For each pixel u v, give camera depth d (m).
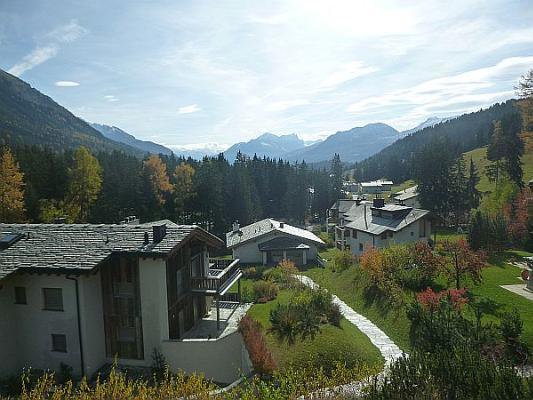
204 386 11.30
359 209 61.38
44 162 61.41
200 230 23.78
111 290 20.75
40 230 23.42
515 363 14.50
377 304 25.42
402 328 21.20
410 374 9.98
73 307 19.66
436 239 51.62
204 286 24.05
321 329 19.28
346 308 26.84
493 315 20.64
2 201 45.97
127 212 63.22
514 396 8.95
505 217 42.78
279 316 19.64
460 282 26.12
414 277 26.36
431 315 16.31
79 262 19.45
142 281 20.45
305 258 50.06
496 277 27.83
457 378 9.55
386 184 131.50
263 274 40.59
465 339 14.64
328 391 11.26
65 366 19.98
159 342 20.47
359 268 32.19
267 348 16.97
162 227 21.58
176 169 70.44
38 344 20.27
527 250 40.50
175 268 22.06
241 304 28.42
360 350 18.02
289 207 90.12
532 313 20.66
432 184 71.94
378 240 45.41
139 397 11.25
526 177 74.50
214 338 21.88
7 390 18.19
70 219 54.53
